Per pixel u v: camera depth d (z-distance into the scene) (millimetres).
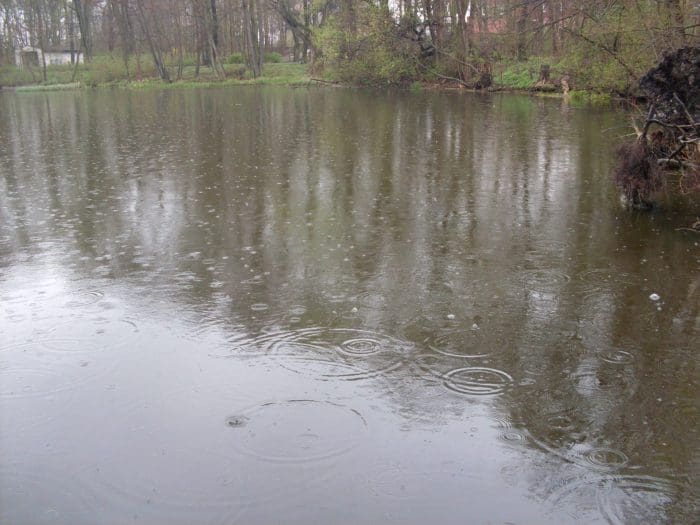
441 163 11703
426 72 34719
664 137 8602
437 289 5934
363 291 5895
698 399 4168
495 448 3707
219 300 5699
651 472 3510
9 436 3846
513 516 3201
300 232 7648
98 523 3186
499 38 24406
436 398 4199
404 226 7863
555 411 4059
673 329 5121
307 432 3850
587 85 22250
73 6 55438
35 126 18281
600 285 5996
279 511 3240
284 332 5102
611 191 9398
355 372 4512
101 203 9000
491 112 20266
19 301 5660
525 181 10156
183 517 3211
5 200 9195
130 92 35906
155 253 6906
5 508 3287
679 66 7875
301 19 48906
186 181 10406
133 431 3879
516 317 5359
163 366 4586
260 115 20656
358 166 11523
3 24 55281
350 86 36812
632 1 14617
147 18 47125
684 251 6871
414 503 3289
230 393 4254
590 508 3254
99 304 5602
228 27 52469
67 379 4430
